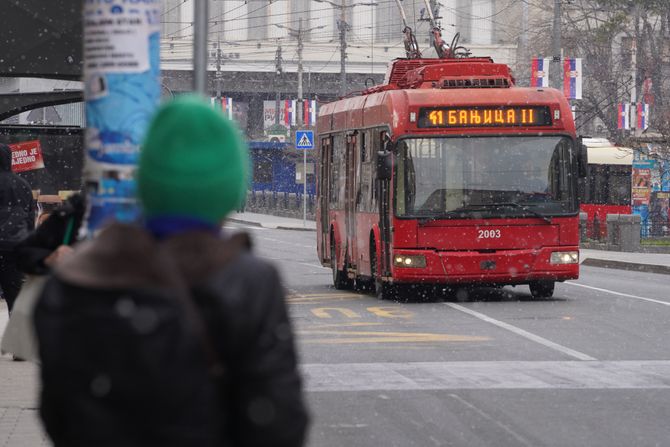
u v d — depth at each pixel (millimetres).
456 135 41594
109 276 5930
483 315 37562
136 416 5879
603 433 18953
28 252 16312
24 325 19875
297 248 86375
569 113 42219
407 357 27812
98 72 9000
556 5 85625
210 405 5992
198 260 6113
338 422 19953
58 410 5996
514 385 23781
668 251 81938
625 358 27594
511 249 41531
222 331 6035
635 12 124875
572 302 42281
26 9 23750
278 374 6090
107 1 8938
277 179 171000
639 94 118625
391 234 41594
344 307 40844
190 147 6359
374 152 43938
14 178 25953
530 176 41844
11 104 37875
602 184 98125
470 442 18281
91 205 9125
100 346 5840
